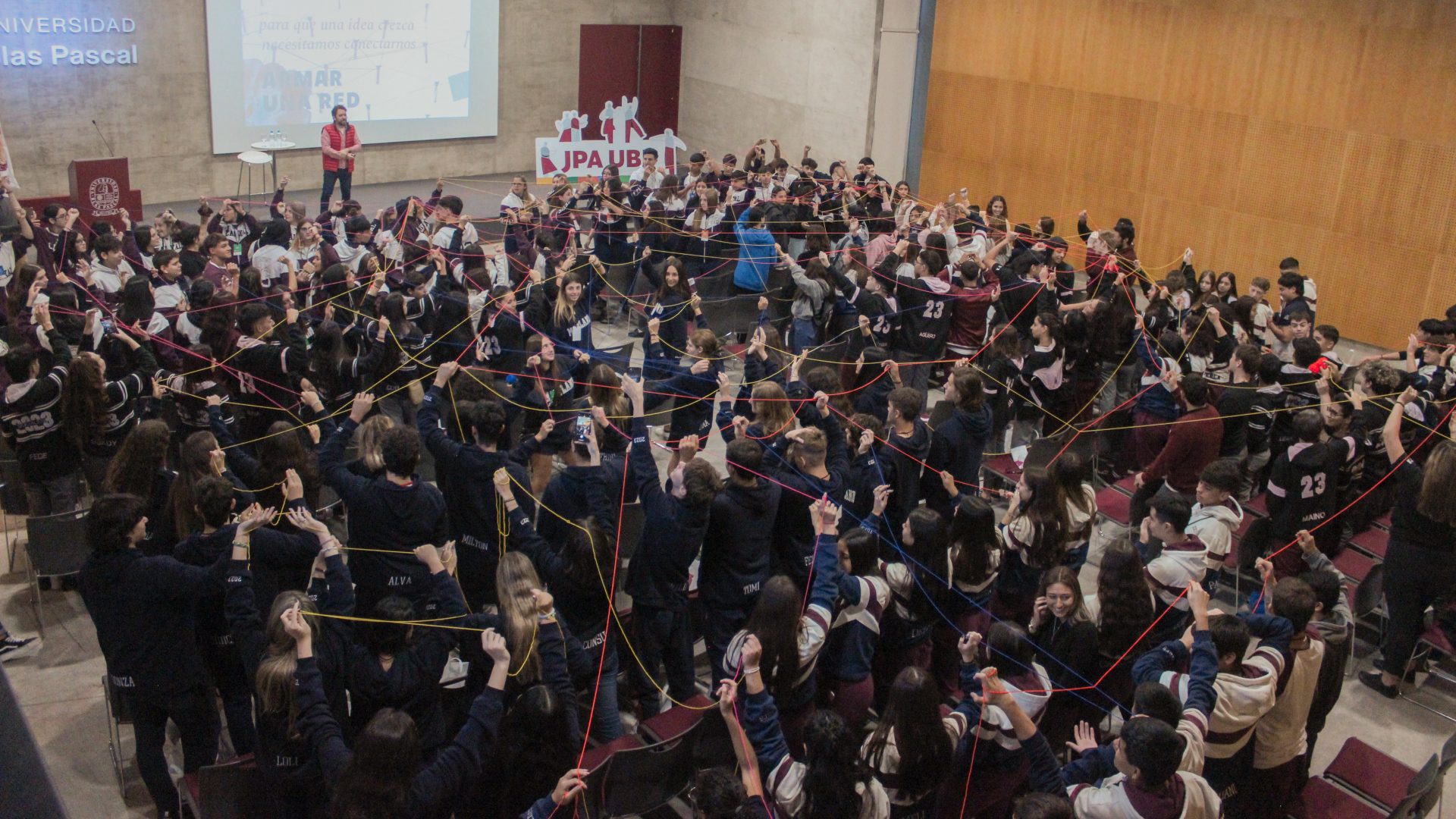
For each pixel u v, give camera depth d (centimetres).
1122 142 1492
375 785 340
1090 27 1496
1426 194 1214
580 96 1986
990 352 859
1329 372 786
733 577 521
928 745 387
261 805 420
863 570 477
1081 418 918
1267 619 456
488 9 1858
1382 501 742
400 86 1803
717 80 1988
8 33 1430
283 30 1656
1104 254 1064
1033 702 416
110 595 447
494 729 383
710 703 511
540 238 1125
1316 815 470
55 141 1505
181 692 464
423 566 517
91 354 644
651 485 511
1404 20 1198
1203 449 699
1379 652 691
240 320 718
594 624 490
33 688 599
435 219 1110
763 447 585
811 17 1773
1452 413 722
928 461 659
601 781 422
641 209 1374
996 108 1642
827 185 1373
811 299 961
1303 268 1336
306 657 386
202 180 1648
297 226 1040
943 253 950
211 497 470
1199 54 1386
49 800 102
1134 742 360
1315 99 1288
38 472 660
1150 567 543
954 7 1670
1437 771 451
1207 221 1419
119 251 923
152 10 1535
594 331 1188
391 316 766
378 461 532
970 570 516
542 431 607
